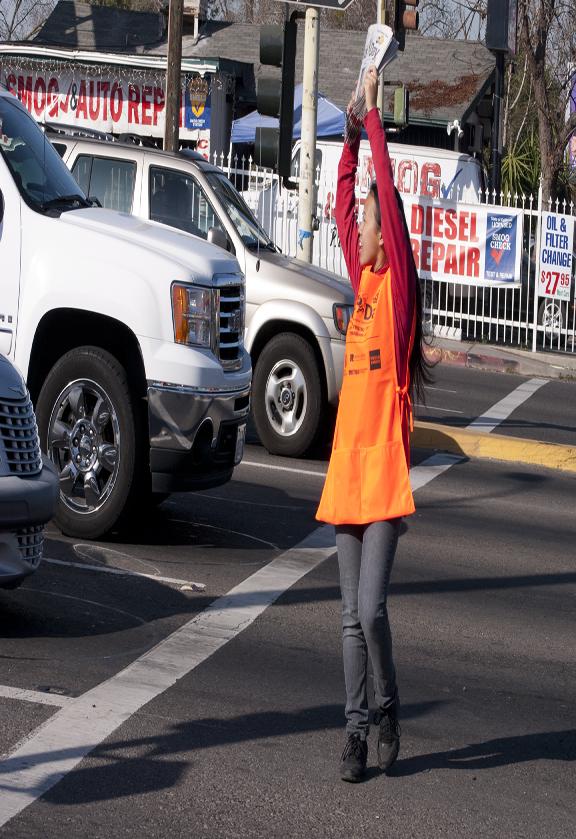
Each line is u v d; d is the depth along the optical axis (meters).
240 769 5.13
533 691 6.38
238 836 4.56
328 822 4.73
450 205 21.92
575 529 10.29
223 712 5.72
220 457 8.65
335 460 5.16
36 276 8.43
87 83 28.77
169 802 4.79
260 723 5.64
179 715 5.64
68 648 6.38
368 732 5.25
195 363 8.28
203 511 9.66
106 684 5.94
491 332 22.92
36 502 6.38
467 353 20.91
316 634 6.95
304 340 11.97
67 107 28.94
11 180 8.62
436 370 19.86
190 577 7.85
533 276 23.06
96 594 7.33
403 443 5.09
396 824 4.76
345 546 5.15
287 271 12.12
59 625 6.73
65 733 5.33
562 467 12.91
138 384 8.48
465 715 5.98
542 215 21.69
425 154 24.39
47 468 6.70
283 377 12.10
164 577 7.79
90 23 33.97
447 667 6.64
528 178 29.59
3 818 4.54
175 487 8.34
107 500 8.36
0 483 6.22
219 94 28.09
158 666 6.24
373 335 5.10
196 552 8.45
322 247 22.48
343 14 48.25
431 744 5.60
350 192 5.43
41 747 5.17
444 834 4.71
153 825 4.59
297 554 8.62
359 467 5.09
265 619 7.14
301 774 5.14
